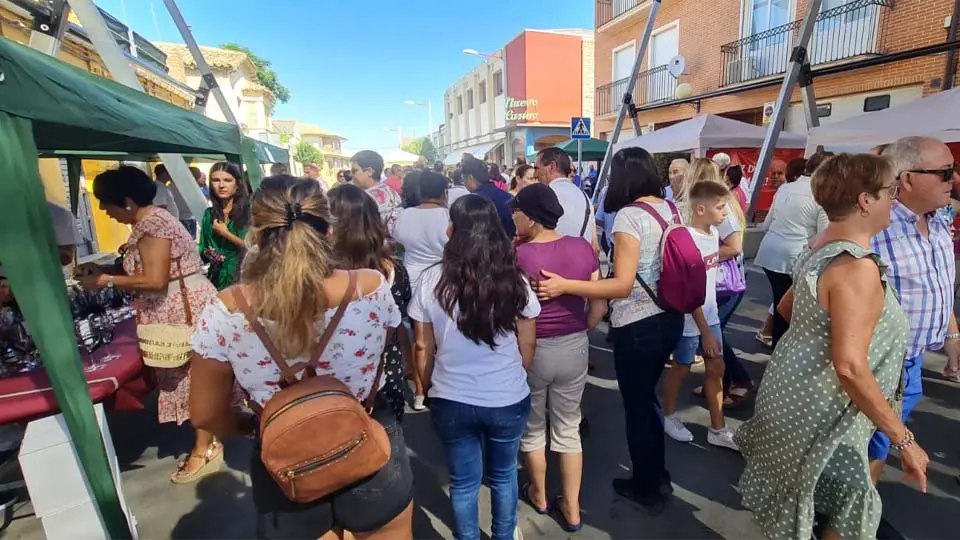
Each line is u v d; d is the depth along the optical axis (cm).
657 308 230
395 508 156
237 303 133
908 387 213
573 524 239
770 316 454
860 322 144
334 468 131
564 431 233
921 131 506
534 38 2164
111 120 198
